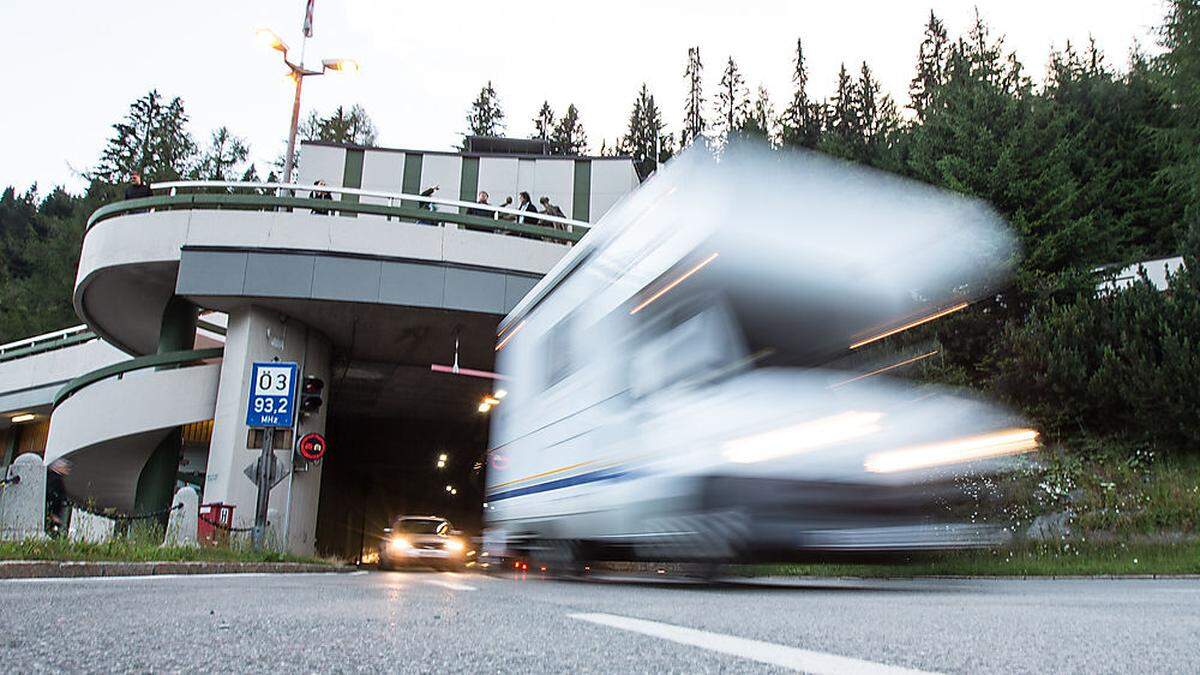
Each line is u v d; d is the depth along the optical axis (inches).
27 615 132.0
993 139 786.2
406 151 1195.9
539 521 363.9
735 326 261.9
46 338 1251.8
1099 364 626.5
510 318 463.8
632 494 275.9
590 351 330.3
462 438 1439.5
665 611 162.4
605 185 1195.3
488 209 748.0
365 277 711.1
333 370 956.0
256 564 448.5
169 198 721.0
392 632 116.4
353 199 1173.7
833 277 277.4
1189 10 882.1
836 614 155.3
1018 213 729.0
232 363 721.0
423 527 845.8
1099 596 223.6
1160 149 1128.8
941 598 210.7
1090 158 1114.7
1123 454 589.3
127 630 112.8
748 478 241.3
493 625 128.9
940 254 297.9
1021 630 123.0
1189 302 618.2
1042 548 458.6
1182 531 478.6
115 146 2645.2
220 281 695.7
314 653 93.7
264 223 708.7
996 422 276.4
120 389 713.0
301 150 1181.7
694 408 253.1
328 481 1498.5
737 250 270.2
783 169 283.9
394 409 1218.6
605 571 450.0
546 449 366.3
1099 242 790.5
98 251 738.8
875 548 246.1
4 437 1384.1
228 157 2721.5
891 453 255.6
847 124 2266.2
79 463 761.6
